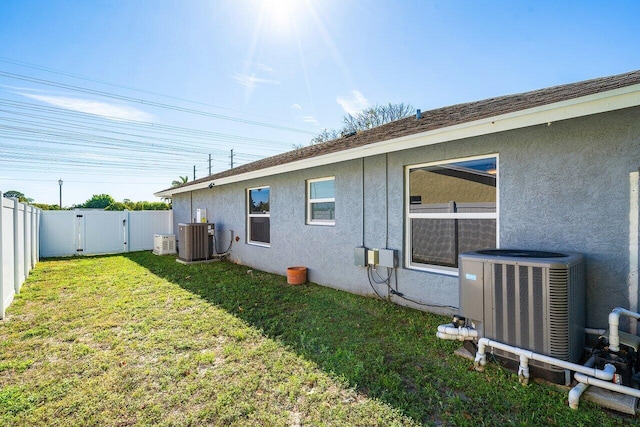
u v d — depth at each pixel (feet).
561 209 11.50
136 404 8.65
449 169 15.38
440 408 8.24
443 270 15.67
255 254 29.94
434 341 12.32
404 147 15.10
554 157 11.64
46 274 27.81
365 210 19.17
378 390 9.10
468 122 12.35
